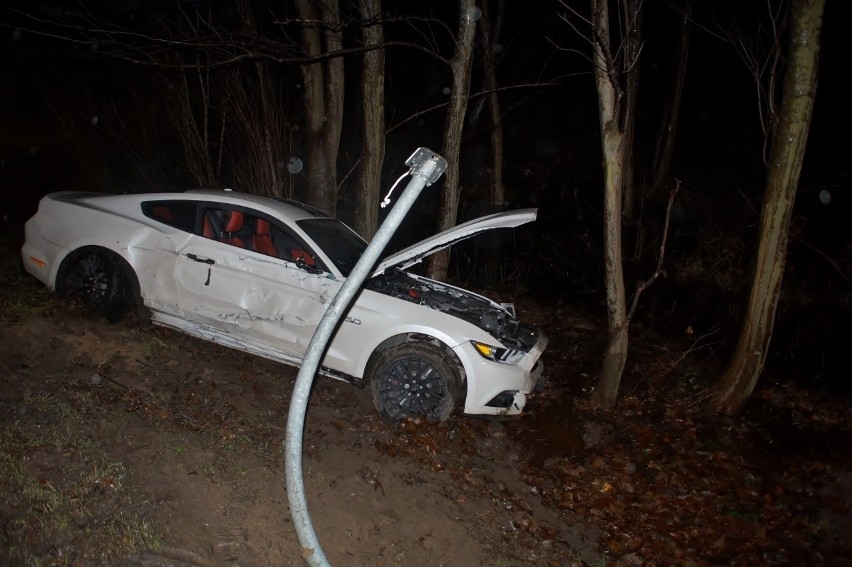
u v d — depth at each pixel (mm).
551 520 5375
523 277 12383
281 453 5242
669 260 13289
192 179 11188
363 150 9406
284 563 4070
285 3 10586
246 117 10000
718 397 7477
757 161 16906
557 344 9188
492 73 14312
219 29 9180
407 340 6191
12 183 12305
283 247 6695
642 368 8477
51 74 11656
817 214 13180
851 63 16531
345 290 3271
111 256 6512
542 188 18078
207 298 6355
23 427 4605
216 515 4285
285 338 6285
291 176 10289
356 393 6641
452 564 4543
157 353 6328
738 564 5047
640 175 18016
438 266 9375
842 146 15062
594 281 12773
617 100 6320
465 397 6168
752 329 7250
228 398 5961
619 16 6590
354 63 16625
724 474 6254
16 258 8039
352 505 4816
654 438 6754
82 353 5922
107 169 12242
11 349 5605
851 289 11320
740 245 12836
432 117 18719
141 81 10883
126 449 4688
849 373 9180
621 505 5676
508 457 6121
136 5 9695
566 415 7070
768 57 7145
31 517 3832
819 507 5875
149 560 3760
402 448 5785
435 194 16562
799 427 7348
